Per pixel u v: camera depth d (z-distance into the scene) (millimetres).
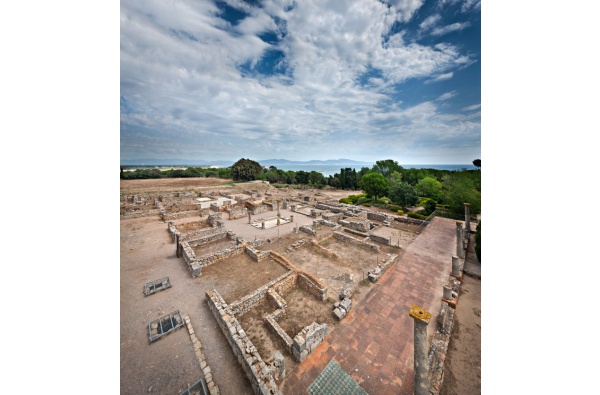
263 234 18875
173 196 32344
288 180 62031
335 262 13703
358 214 24375
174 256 13898
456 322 9117
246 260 13453
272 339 7848
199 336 7754
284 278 10844
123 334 7766
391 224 22484
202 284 10938
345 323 8617
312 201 33094
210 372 6449
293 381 6367
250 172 56438
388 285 11266
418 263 13688
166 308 9141
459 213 24438
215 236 16656
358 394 6102
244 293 10273
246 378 6371
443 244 16812
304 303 9844
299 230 19609
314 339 7375
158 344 7383
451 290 9836
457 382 6742
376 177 33500
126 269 12281
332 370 6707
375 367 6848
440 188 32281
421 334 5297
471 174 27234
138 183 44438
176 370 6523
